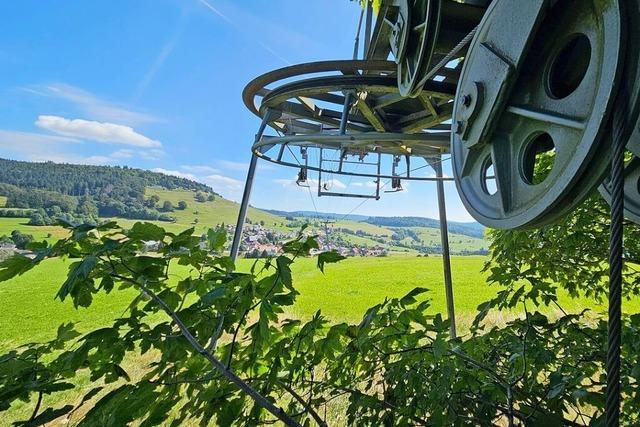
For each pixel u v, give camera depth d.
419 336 1.41
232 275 1.18
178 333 1.10
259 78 3.67
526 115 1.12
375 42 3.09
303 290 9.73
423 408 1.25
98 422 0.84
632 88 0.77
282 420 0.98
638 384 1.24
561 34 1.05
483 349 1.57
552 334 1.67
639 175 1.43
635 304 3.72
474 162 1.47
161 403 0.99
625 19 0.79
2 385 0.91
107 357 1.05
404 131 4.85
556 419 1.12
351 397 1.40
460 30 1.78
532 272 2.33
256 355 1.23
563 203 1.00
